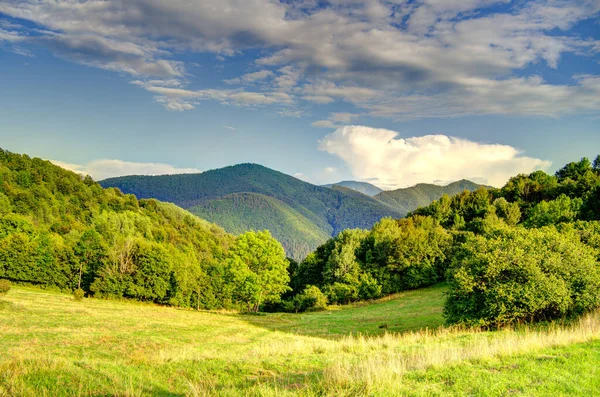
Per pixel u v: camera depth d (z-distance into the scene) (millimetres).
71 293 67750
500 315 22938
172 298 68438
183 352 17969
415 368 12047
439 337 21406
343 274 70312
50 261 68312
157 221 166875
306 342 22906
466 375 10711
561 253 25375
